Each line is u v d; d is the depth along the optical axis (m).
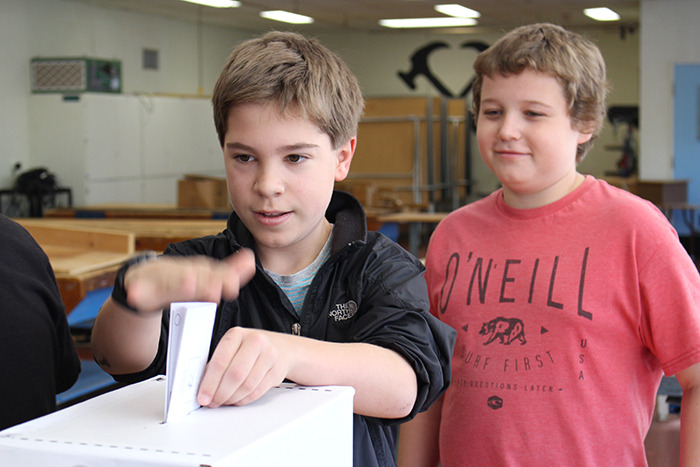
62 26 9.44
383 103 9.98
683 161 9.16
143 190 9.70
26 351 0.78
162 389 0.67
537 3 9.84
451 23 11.84
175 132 10.21
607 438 1.18
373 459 0.79
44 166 8.98
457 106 11.88
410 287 0.83
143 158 9.68
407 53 13.39
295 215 0.78
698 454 1.11
